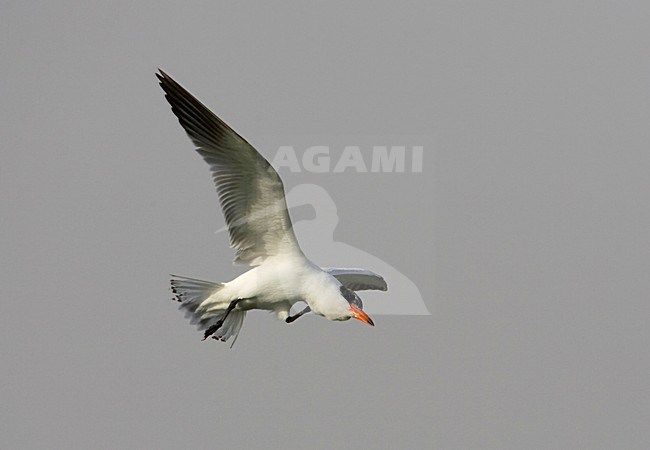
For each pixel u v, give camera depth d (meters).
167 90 9.55
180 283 10.98
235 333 11.16
